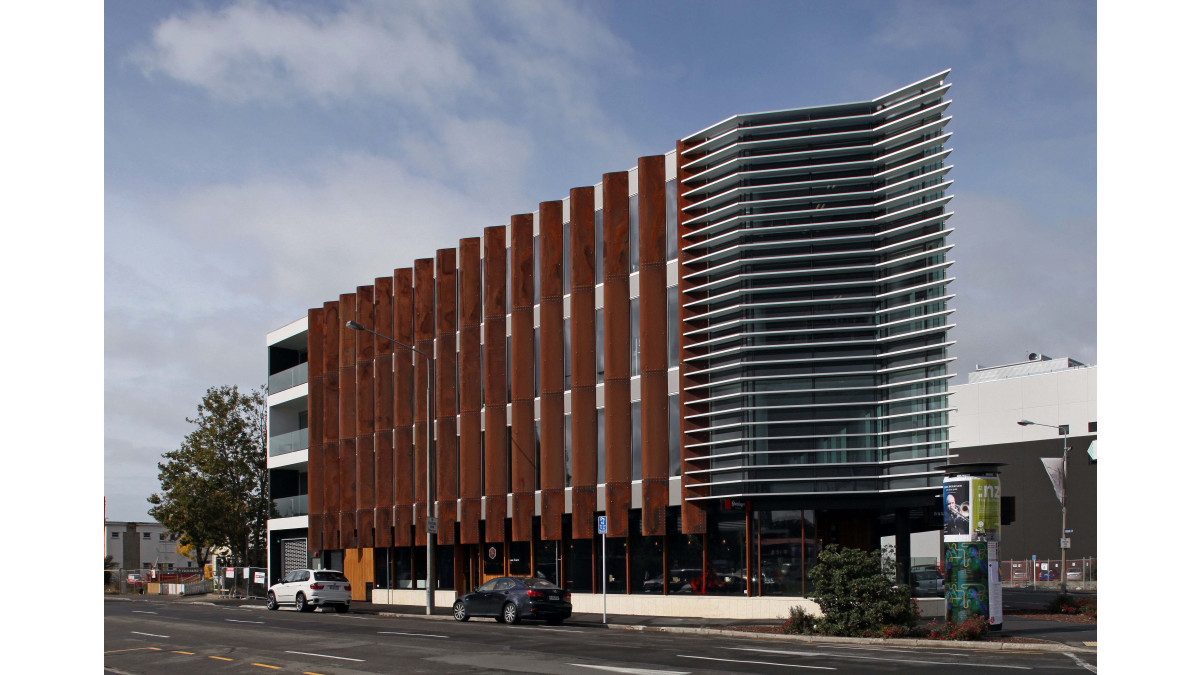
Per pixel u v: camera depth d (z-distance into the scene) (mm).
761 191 28797
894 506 27297
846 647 20562
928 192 27438
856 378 27859
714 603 29047
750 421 28297
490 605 29500
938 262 27609
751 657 18156
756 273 28500
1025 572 65312
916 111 28562
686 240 30688
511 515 35375
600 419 32781
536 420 35000
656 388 31047
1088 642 20391
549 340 34469
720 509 29438
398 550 41875
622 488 31719
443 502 38062
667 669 16172
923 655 18562
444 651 19938
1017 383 72250
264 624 29625
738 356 28828
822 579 23500
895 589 23125
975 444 73938
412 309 41656
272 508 53562
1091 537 66750
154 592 70812
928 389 27156
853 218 28594
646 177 31922
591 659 18000
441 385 38656
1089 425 67938
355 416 45000
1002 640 20906
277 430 54969
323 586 37219
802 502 27781
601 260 33469
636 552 31719
